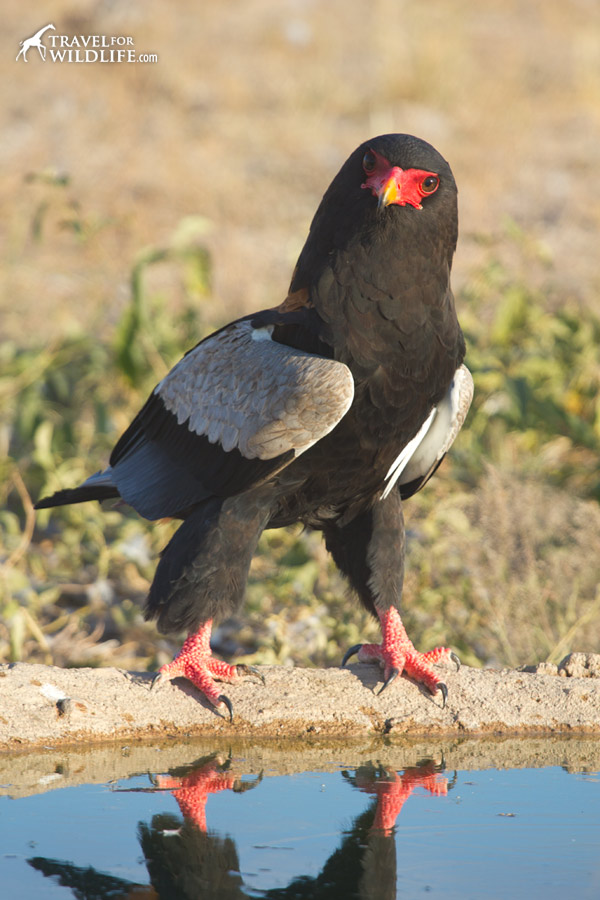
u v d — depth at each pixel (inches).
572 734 314.7
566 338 599.5
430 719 313.7
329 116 1247.5
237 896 224.4
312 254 305.9
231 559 308.2
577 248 877.8
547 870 228.5
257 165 1088.2
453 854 240.7
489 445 553.0
